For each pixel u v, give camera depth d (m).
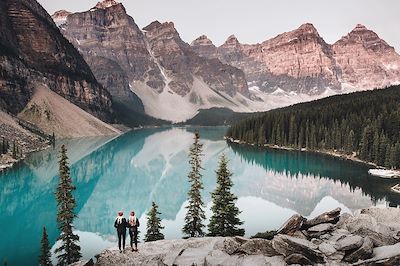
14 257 57.44
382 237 25.20
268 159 161.75
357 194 96.75
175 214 88.38
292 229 27.16
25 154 164.50
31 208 87.19
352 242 23.45
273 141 199.00
